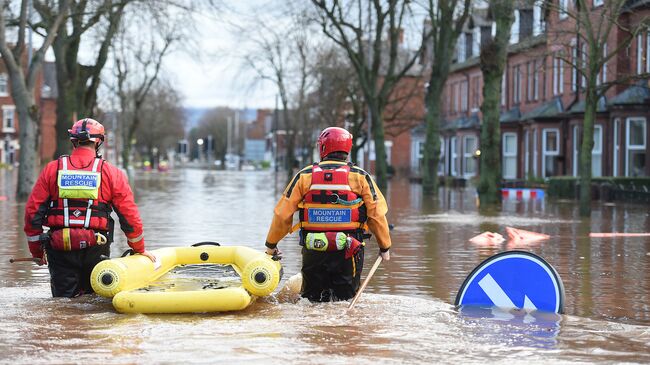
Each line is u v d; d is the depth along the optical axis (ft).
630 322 25.12
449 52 127.13
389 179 226.38
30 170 94.38
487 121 98.22
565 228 62.59
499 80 98.12
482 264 25.95
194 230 58.18
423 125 222.07
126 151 202.08
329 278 27.02
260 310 25.40
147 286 26.73
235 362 18.88
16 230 57.52
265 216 73.15
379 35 138.92
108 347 20.31
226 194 120.47
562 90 142.92
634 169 119.85
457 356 19.62
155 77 199.52
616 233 57.88
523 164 161.99
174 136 459.73
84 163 27.35
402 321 23.66
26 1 91.50
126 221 27.58
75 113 109.50
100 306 25.99
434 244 49.55
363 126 196.03
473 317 24.16
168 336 21.58
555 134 144.15
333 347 20.42
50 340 21.08
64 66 104.58
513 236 54.19
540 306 25.16
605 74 124.36
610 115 123.75
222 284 27.12
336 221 26.55
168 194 119.96
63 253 27.32
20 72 92.99
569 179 117.08
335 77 179.01
